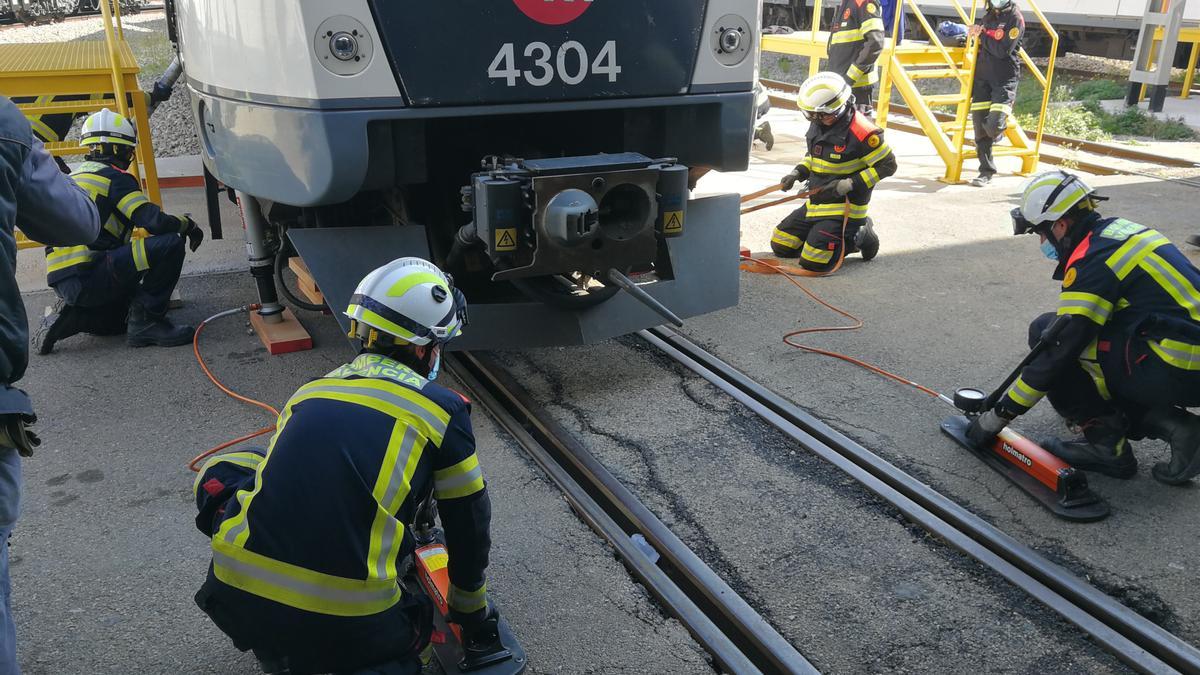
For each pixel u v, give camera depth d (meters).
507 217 3.63
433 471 2.28
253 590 2.15
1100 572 3.09
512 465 3.83
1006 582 3.08
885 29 10.89
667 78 3.98
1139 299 3.39
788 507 3.51
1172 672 2.63
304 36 3.44
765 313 5.47
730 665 2.68
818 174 6.06
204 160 4.78
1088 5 12.87
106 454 3.93
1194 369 3.33
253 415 4.27
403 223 4.24
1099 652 2.76
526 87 3.74
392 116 3.60
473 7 3.58
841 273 6.20
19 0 22.25
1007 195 8.35
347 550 2.12
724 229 4.57
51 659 2.74
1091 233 3.45
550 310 4.18
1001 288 5.86
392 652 2.25
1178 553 3.19
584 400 4.39
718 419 4.20
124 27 20.31
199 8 4.07
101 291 4.88
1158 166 9.32
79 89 5.98
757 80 4.29
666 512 3.47
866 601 2.99
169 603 3.00
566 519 3.46
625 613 2.95
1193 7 12.09
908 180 9.00
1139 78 11.73
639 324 4.40
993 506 3.48
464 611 2.47
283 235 4.96
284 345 4.95
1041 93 12.93
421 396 2.24
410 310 2.25
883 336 5.10
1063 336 3.42
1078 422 3.75
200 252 6.77
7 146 2.04
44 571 3.15
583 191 3.60
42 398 4.45
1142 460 3.83
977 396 3.92
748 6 4.07
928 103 9.01
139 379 4.66
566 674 2.68
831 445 3.94
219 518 2.32
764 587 3.06
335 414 2.18
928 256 6.56
